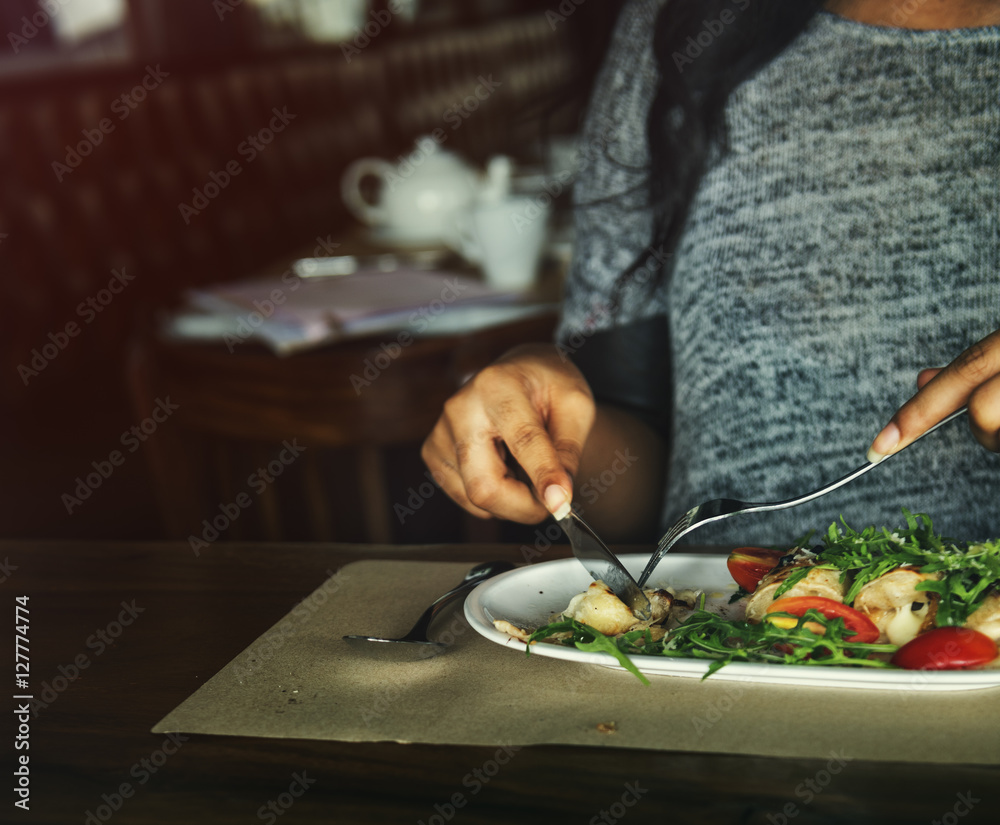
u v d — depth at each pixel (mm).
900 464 1216
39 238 3164
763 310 1254
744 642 879
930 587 874
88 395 3594
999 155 1188
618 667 884
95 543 1160
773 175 1250
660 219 1325
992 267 1199
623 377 1390
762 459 1259
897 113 1202
